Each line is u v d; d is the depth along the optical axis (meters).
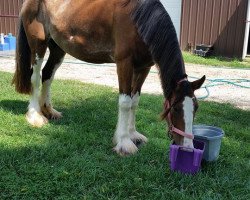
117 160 3.53
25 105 5.13
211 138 3.40
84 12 3.91
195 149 3.15
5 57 10.36
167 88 3.21
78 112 4.95
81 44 4.00
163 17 3.34
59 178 3.12
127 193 2.97
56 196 2.90
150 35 3.36
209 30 11.92
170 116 3.17
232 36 11.55
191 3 12.02
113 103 5.54
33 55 4.52
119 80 3.71
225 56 11.84
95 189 2.97
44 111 4.70
